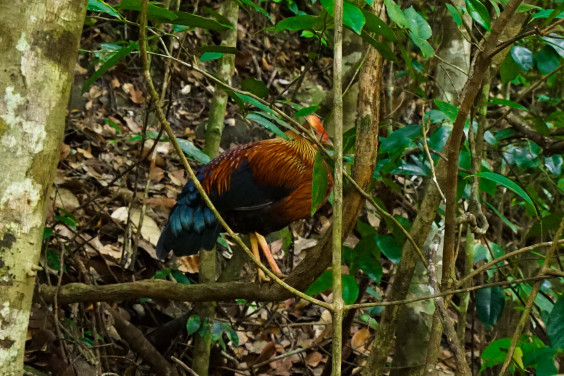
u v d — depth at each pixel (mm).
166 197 5539
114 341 4367
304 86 7609
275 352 4727
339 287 2012
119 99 6297
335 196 2037
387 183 3713
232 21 4539
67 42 2066
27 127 2020
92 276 4453
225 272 4406
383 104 3646
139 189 5543
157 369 4117
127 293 3166
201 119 6633
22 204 2035
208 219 3422
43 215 2104
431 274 2514
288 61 7855
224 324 4438
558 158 4270
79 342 3652
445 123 3482
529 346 3102
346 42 4918
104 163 5637
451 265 2635
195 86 6859
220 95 4559
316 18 2531
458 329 3545
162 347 4496
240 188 3385
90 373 3834
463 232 4512
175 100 6621
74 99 6016
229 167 3416
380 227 4188
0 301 2025
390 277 5062
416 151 3953
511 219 5547
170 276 4816
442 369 5039
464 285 2982
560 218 3543
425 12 5223
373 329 5270
